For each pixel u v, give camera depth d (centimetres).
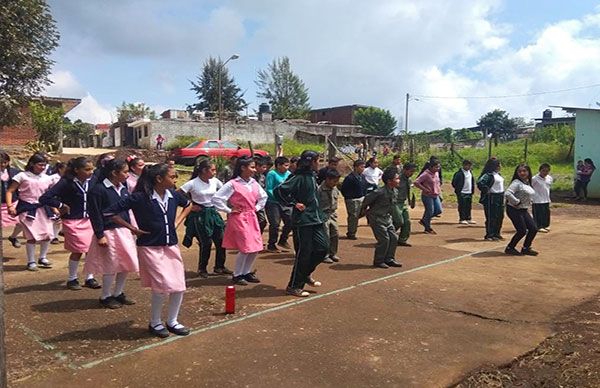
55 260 857
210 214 723
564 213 1548
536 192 1152
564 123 4312
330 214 823
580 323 535
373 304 599
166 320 534
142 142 4031
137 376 406
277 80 6306
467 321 543
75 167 653
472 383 403
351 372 415
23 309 580
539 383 406
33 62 1584
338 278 722
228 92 5731
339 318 548
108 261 577
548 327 526
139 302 611
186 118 4378
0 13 1478
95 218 566
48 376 405
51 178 789
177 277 494
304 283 645
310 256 632
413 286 679
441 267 794
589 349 465
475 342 483
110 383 394
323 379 402
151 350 458
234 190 670
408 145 3547
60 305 597
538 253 908
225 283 696
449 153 3114
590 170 1859
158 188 494
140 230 489
